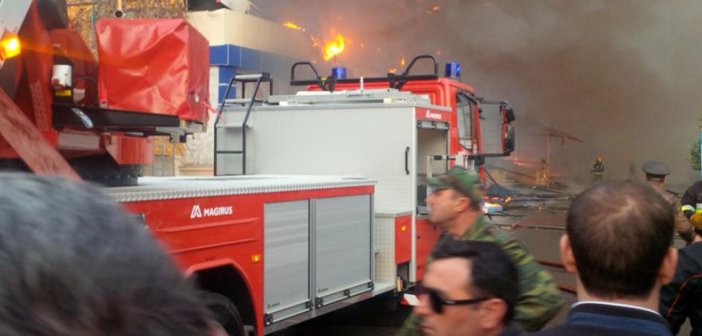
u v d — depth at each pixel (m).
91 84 4.21
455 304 2.13
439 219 3.28
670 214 1.79
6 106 3.18
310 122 7.72
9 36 3.40
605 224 1.76
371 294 6.40
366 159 7.43
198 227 4.30
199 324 0.63
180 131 4.45
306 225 5.43
